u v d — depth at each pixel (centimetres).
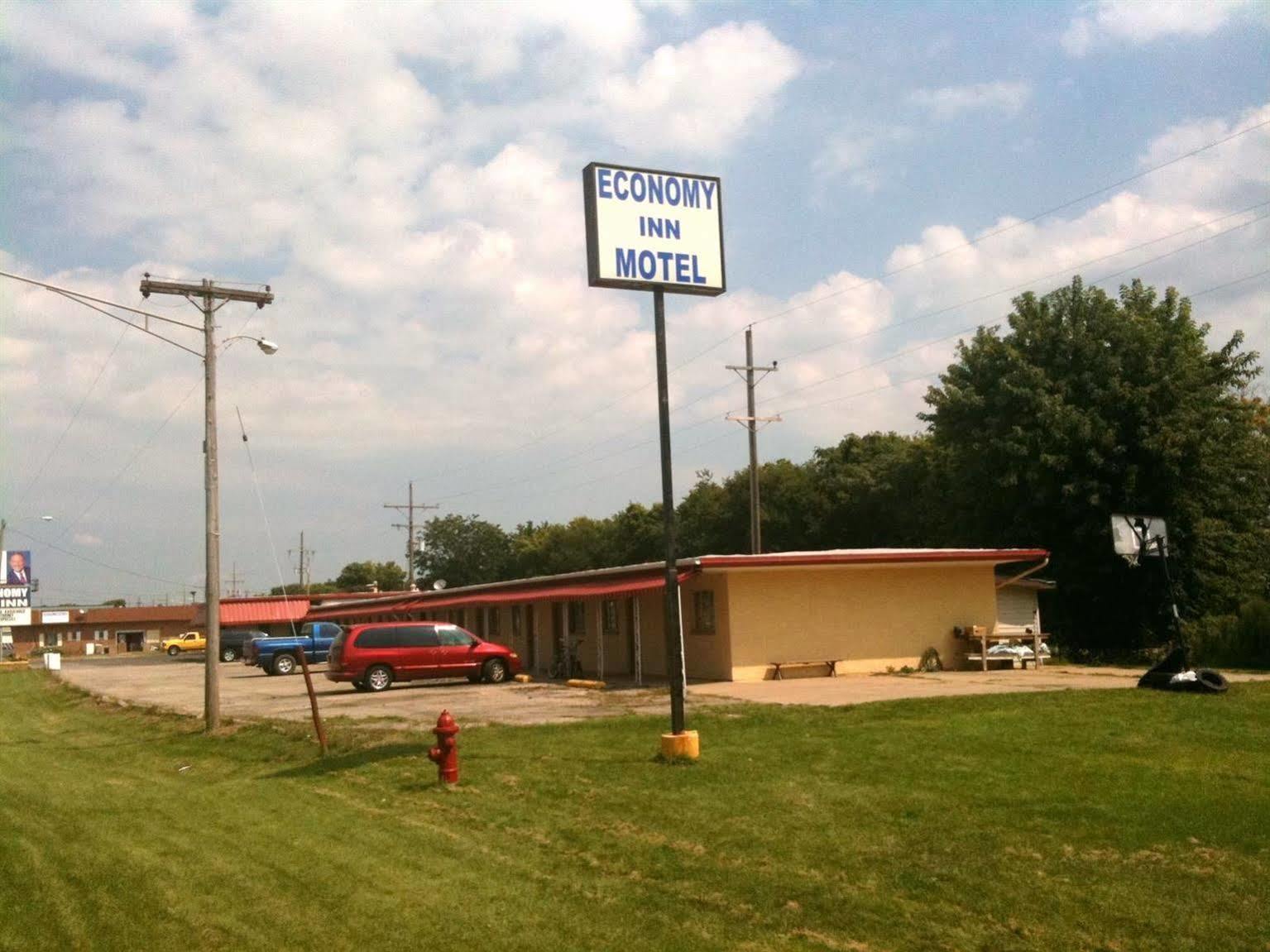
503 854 907
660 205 1413
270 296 2259
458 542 10425
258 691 3116
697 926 702
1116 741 1334
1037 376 3450
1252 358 3447
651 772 1220
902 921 694
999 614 3014
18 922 745
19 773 1622
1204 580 3394
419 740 1559
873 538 5553
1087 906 709
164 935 711
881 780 1124
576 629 3456
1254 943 641
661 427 1369
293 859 913
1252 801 978
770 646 2534
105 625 10262
